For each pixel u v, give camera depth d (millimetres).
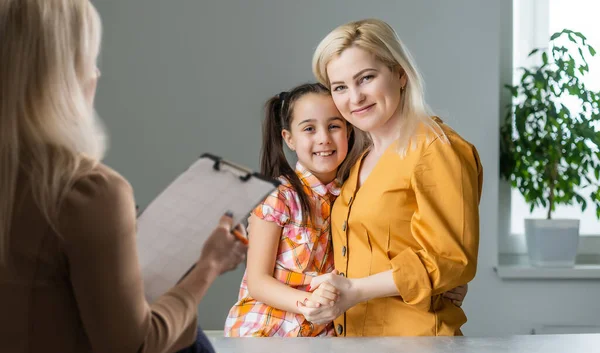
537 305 3104
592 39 3279
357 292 1627
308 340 1570
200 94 3135
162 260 1061
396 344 1523
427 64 3102
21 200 913
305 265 1777
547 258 3078
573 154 3082
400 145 1697
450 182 1646
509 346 1503
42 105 927
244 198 1078
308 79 3121
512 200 3318
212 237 1049
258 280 1752
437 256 1627
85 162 937
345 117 1745
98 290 899
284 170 1833
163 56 3129
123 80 3123
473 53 3096
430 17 3098
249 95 3133
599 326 3084
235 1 3119
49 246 908
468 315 3111
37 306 917
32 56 923
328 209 1834
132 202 948
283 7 3115
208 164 1136
